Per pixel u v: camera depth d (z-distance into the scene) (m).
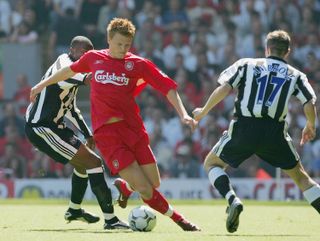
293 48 84.25
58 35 82.38
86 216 29.98
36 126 29.14
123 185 27.98
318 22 86.25
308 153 72.50
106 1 84.31
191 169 72.56
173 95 25.81
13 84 80.00
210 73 80.94
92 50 26.62
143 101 76.06
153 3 84.94
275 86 24.95
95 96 26.02
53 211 40.25
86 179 29.66
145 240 22.11
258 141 25.03
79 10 83.50
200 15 84.81
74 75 27.72
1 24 82.69
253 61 25.34
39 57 81.12
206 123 74.19
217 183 24.92
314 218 35.31
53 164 70.94
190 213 39.94
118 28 25.47
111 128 25.81
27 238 23.02
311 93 25.20
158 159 73.25
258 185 62.69
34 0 83.62
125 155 25.56
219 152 25.52
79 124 30.08
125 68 25.81
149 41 82.81
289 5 86.31
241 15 85.06
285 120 25.44
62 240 22.33
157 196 25.98
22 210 41.25
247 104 24.97
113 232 25.78
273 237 23.72
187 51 81.94
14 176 71.94
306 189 26.02
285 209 43.84
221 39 83.75
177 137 74.00
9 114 77.31
